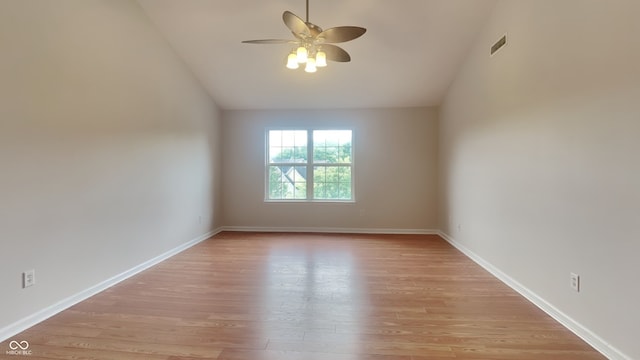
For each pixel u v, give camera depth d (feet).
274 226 20.13
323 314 8.46
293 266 12.72
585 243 7.21
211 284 10.70
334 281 10.99
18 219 7.63
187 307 8.87
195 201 16.66
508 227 10.69
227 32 13.34
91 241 9.80
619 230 6.31
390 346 6.93
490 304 9.11
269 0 11.72
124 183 11.27
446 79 16.39
